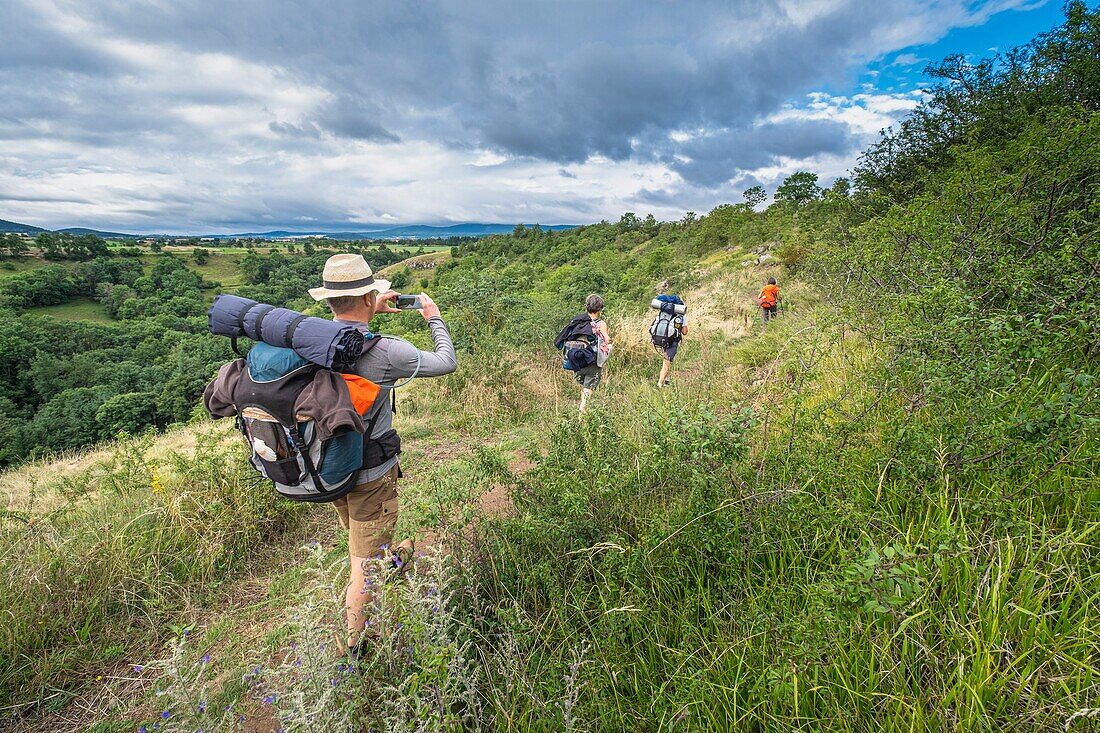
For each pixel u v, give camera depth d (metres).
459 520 2.63
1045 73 9.43
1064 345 2.36
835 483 2.29
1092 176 3.38
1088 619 1.44
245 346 52.88
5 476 9.39
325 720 1.54
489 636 2.12
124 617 2.92
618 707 1.69
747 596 1.95
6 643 2.53
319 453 1.95
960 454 2.10
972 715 1.33
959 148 5.34
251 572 3.47
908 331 2.72
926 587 1.55
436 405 7.41
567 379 7.82
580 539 2.46
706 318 12.79
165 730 1.55
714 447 2.25
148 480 4.55
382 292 2.29
